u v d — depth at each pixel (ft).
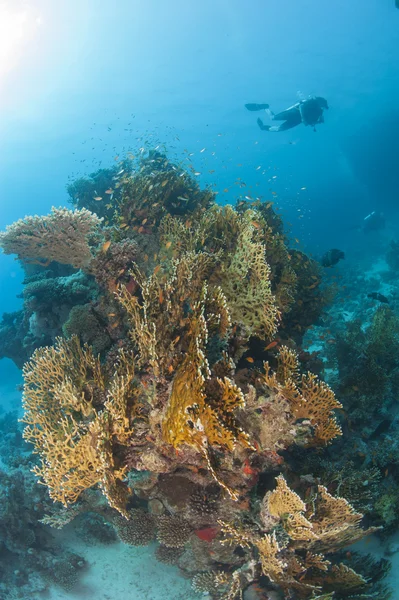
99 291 28.89
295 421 15.20
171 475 16.80
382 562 17.15
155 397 14.48
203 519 16.31
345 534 14.49
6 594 21.63
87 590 20.85
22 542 23.32
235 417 12.51
